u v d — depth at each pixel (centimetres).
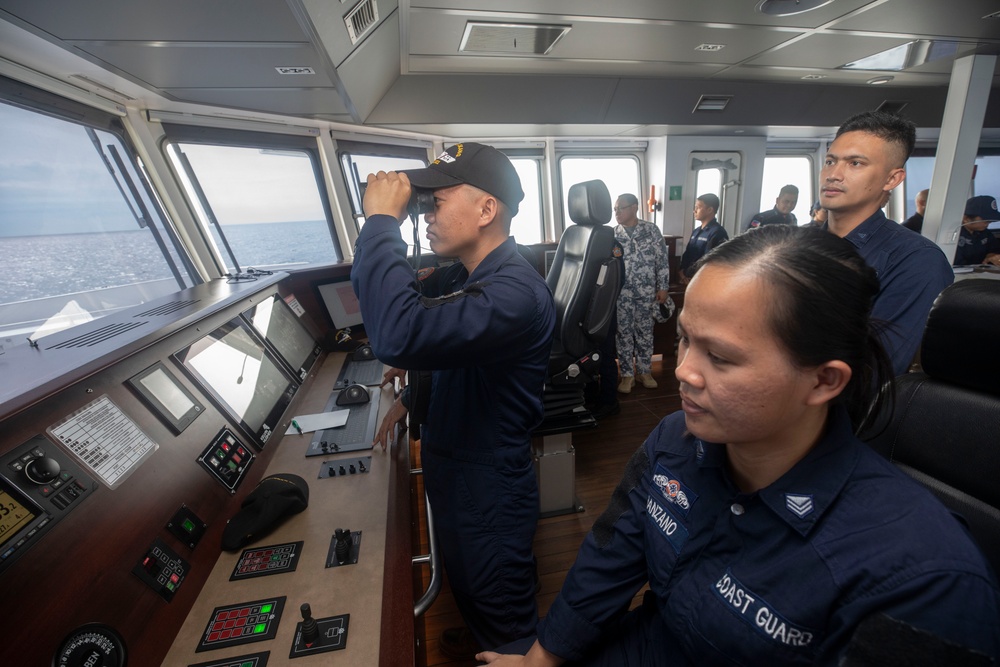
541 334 108
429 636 158
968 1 243
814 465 53
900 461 91
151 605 69
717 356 49
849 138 128
